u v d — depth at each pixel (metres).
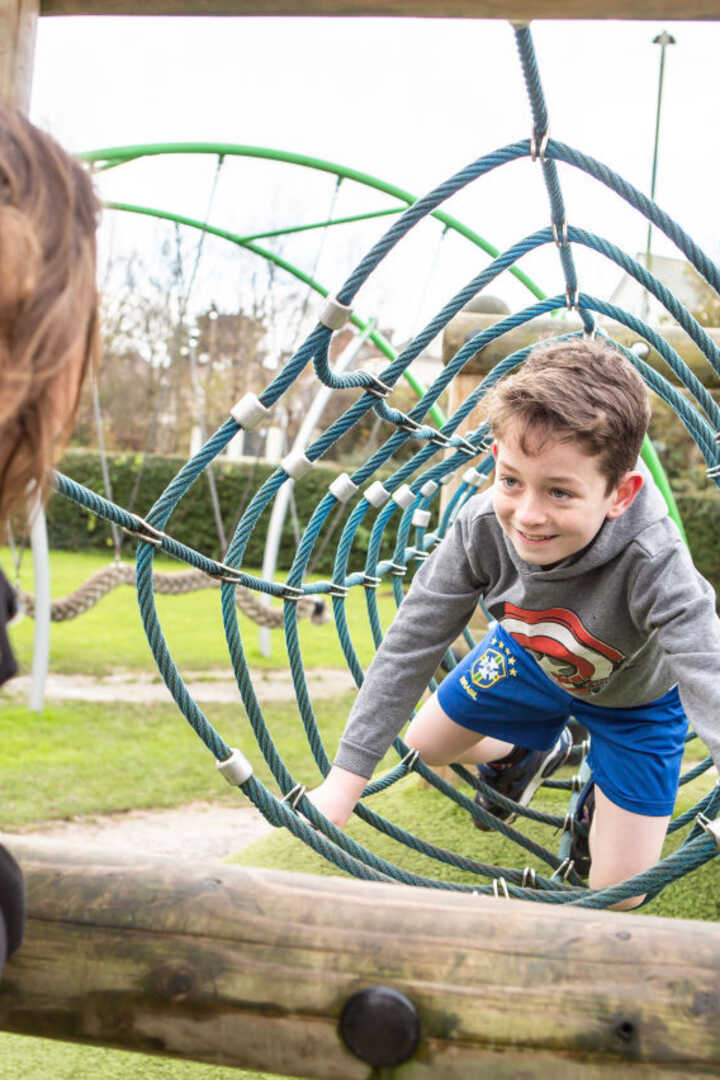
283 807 1.27
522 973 0.74
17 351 0.53
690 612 1.37
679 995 0.72
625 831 1.75
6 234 0.51
